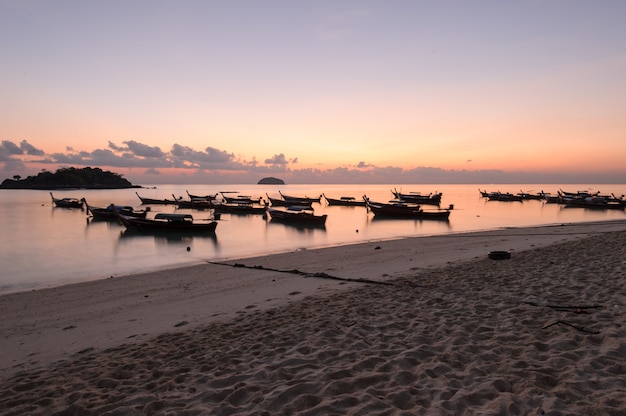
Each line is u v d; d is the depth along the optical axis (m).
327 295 11.54
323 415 4.46
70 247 28.80
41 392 5.85
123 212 45.84
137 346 7.98
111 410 5.00
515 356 5.83
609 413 4.08
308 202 74.44
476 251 20.73
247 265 18.56
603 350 5.70
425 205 80.25
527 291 9.75
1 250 27.39
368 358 6.03
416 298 9.95
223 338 7.95
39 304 12.62
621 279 10.23
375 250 23.00
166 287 14.36
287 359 6.27
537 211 63.44
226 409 4.80
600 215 55.59
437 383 5.08
